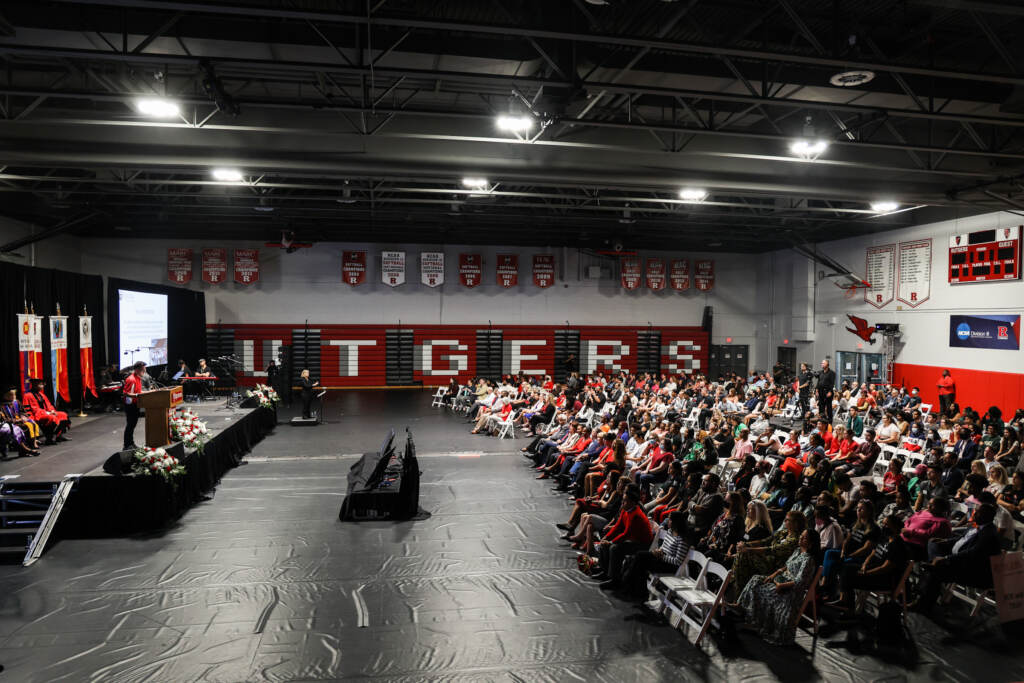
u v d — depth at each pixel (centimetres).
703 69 1137
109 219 2339
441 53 1061
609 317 3138
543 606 741
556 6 990
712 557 761
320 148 1289
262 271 2847
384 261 2914
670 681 583
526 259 3061
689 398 2053
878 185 1499
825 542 741
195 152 1242
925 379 2214
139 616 709
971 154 1272
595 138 1368
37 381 1455
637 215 2441
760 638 669
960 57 1152
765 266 3170
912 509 917
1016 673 598
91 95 1017
